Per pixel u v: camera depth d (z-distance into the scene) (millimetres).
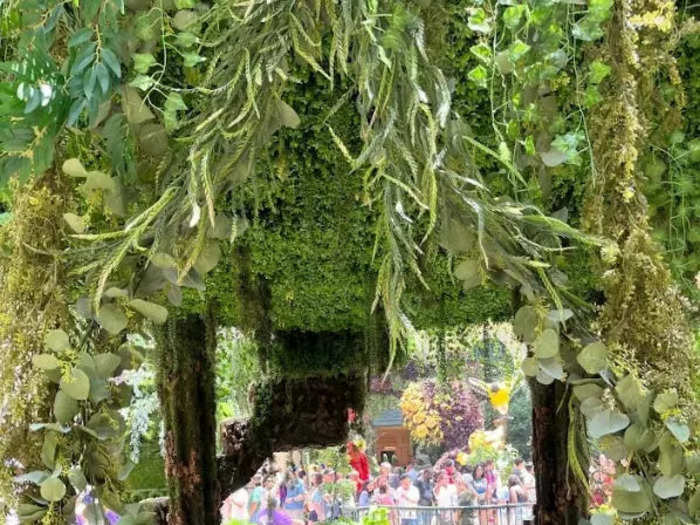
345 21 793
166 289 951
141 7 870
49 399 907
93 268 916
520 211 923
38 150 849
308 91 1003
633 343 883
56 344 885
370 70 789
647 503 859
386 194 829
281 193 1109
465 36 947
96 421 914
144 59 849
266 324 1745
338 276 1389
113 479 942
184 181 889
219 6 845
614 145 871
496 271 927
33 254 912
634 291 879
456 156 860
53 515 891
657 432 854
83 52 821
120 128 885
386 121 805
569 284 1059
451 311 1735
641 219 884
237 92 846
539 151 908
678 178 999
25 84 812
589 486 1013
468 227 881
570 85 939
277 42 828
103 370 906
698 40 956
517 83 880
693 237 1013
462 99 1001
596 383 906
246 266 1299
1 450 881
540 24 831
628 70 885
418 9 848
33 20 847
